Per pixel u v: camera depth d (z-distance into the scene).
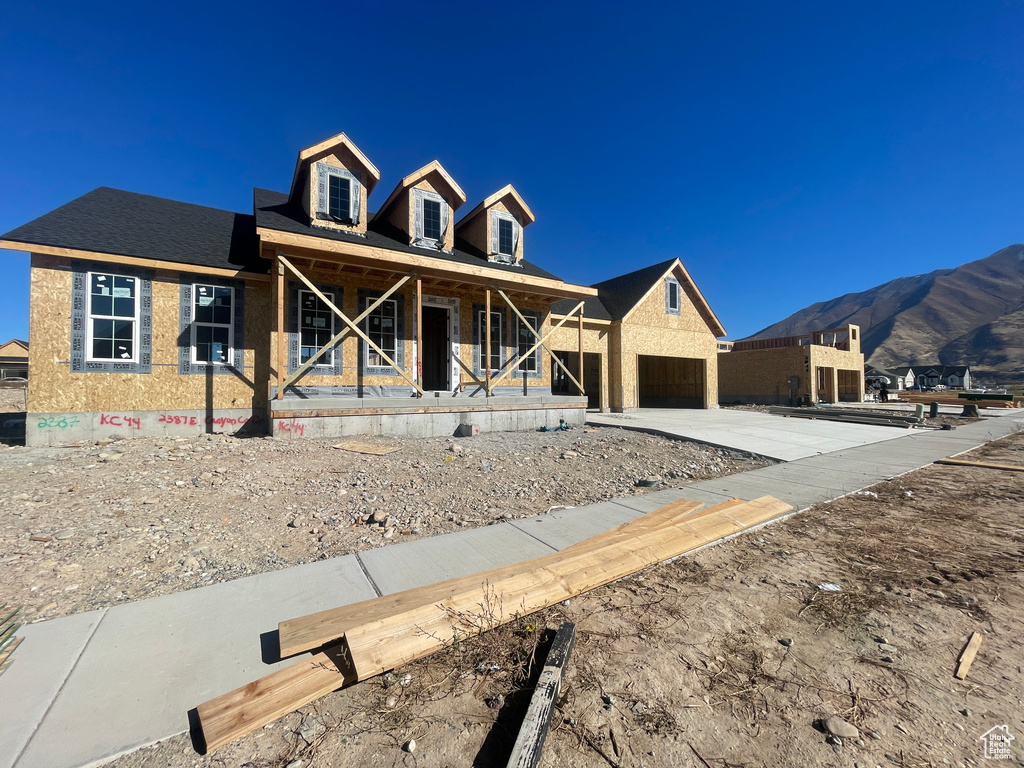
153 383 9.44
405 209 12.58
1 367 35.81
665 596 3.37
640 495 6.30
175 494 5.43
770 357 27.97
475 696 2.33
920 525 5.07
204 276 9.96
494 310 13.93
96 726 2.09
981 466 8.36
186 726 2.11
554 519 5.14
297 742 2.04
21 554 3.86
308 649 2.57
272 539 4.48
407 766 1.92
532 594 3.18
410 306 12.12
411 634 2.65
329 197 11.32
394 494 5.92
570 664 2.56
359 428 9.90
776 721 2.17
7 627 2.81
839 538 4.65
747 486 6.75
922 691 2.37
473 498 6.02
